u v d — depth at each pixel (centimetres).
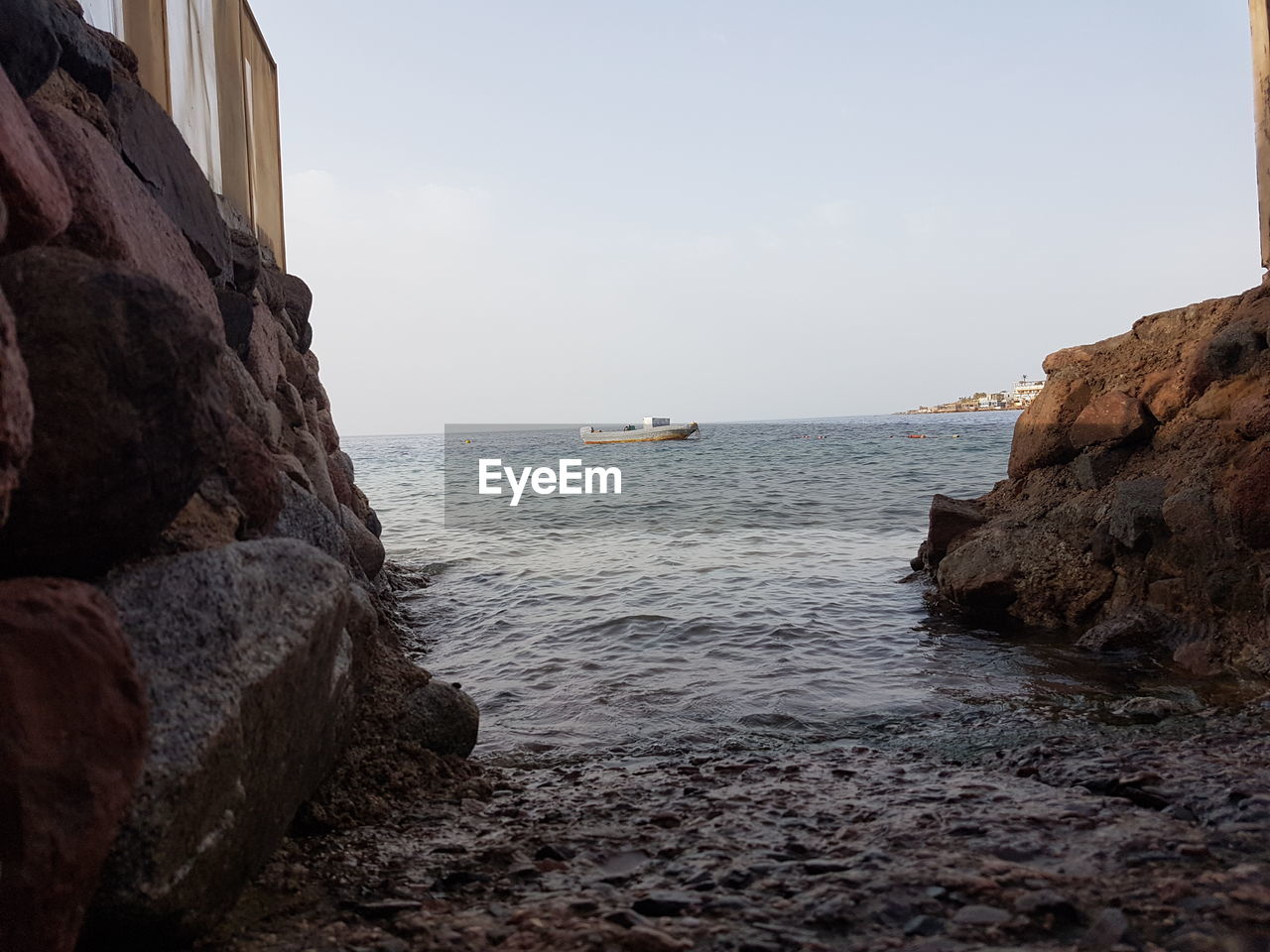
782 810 378
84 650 202
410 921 262
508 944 246
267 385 684
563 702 601
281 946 243
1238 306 842
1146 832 322
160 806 209
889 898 273
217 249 553
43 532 234
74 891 187
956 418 16500
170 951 232
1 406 183
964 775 423
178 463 278
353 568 680
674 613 873
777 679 640
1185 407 842
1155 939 240
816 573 1095
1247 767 398
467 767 447
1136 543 755
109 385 247
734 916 267
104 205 339
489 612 934
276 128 1080
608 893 290
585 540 1510
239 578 276
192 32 722
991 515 1004
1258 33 815
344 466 1108
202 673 240
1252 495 634
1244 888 268
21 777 177
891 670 661
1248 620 640
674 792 415
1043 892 269
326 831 341
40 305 237
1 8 307
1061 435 954
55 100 374
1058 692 588
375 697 439
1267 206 809
